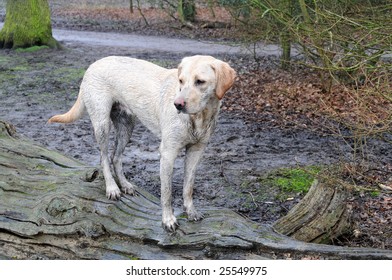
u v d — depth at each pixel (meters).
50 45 17.95
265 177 7.52
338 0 9.40
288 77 13.46
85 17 26.08
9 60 16.09
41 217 5.17
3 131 6.16
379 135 6.91
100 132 5.39
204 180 7.50
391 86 7.50
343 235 5.57
